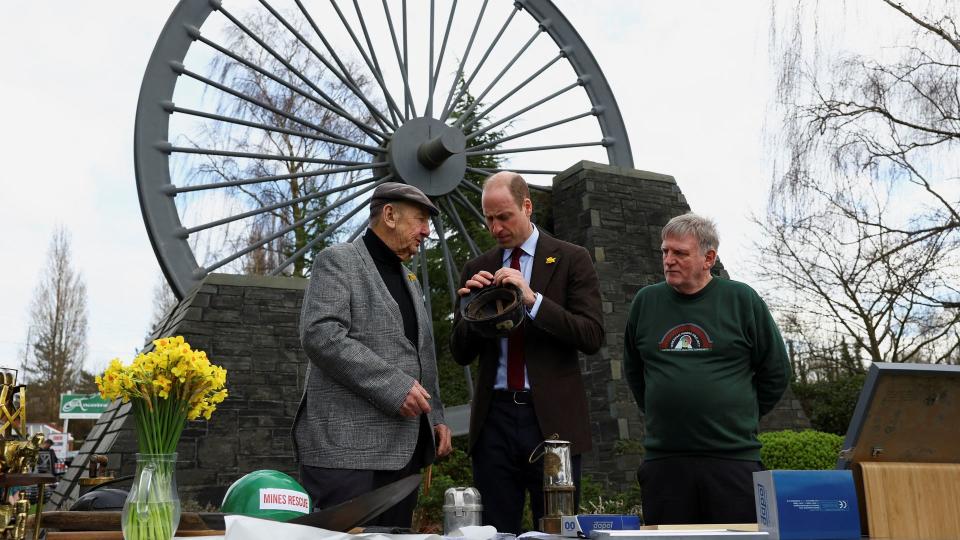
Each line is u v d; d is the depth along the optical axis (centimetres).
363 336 273
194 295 894
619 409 927
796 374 1589
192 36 998
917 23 983
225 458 845
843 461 172
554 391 306
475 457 315
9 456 168
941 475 170
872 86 1002
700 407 309
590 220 1041
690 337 319
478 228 1387
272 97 1617
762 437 845
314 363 266
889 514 166
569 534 180
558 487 200
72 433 3152
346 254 280
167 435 171
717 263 1084
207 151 984
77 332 3247
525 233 327
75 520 170
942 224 1059
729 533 159
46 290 3244
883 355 1377
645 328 332
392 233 292
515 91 1194
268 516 185
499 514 306
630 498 844
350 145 1072
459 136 1039
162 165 959
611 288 1011
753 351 321
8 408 175
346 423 263
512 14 1238
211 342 881
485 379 315
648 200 1090
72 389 3222
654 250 1063
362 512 162
